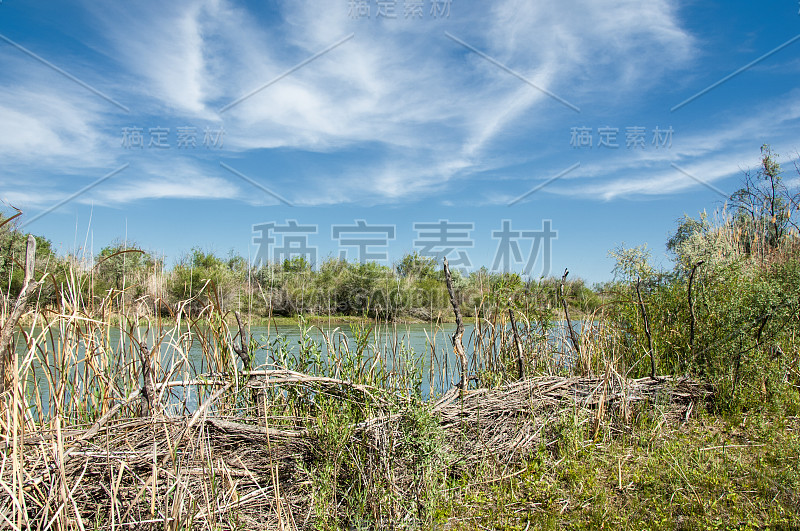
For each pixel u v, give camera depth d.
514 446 4.01
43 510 2.44
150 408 3.11
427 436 3.30
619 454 4.12
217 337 3.92
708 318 5.62
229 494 2.87
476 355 5.35
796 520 2.97
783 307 5.53
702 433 4.61
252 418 3.46
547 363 5.50
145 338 3.71
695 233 8.80
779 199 10.99
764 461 3.93
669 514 3.19
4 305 2.87
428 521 3.13
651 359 5.28
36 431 2.85
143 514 2.71
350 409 3.51
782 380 5.72
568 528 3.11
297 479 3.25
